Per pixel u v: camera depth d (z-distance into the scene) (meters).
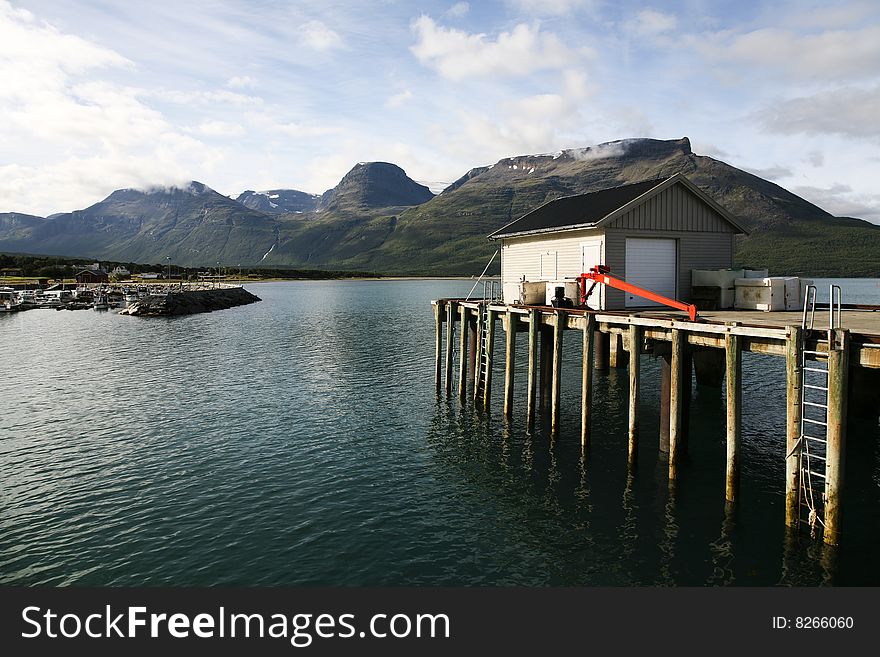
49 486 17.03
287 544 13.72
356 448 20.45
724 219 23.44
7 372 34.56
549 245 24.73
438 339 28.70
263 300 110.69
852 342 11.20
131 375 33.72
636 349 16.34
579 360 38.00
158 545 13.66
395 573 12.52
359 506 15.73
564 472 17.73
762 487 16.22
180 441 21.20
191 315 75.75
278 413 25.11
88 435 21.91
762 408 24.95
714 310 21.02
